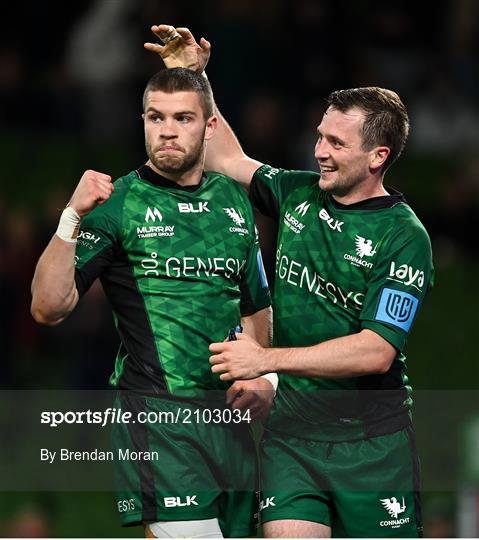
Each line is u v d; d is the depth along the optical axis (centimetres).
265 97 4838
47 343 4472
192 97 2134
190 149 2136
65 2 5678
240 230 2188
